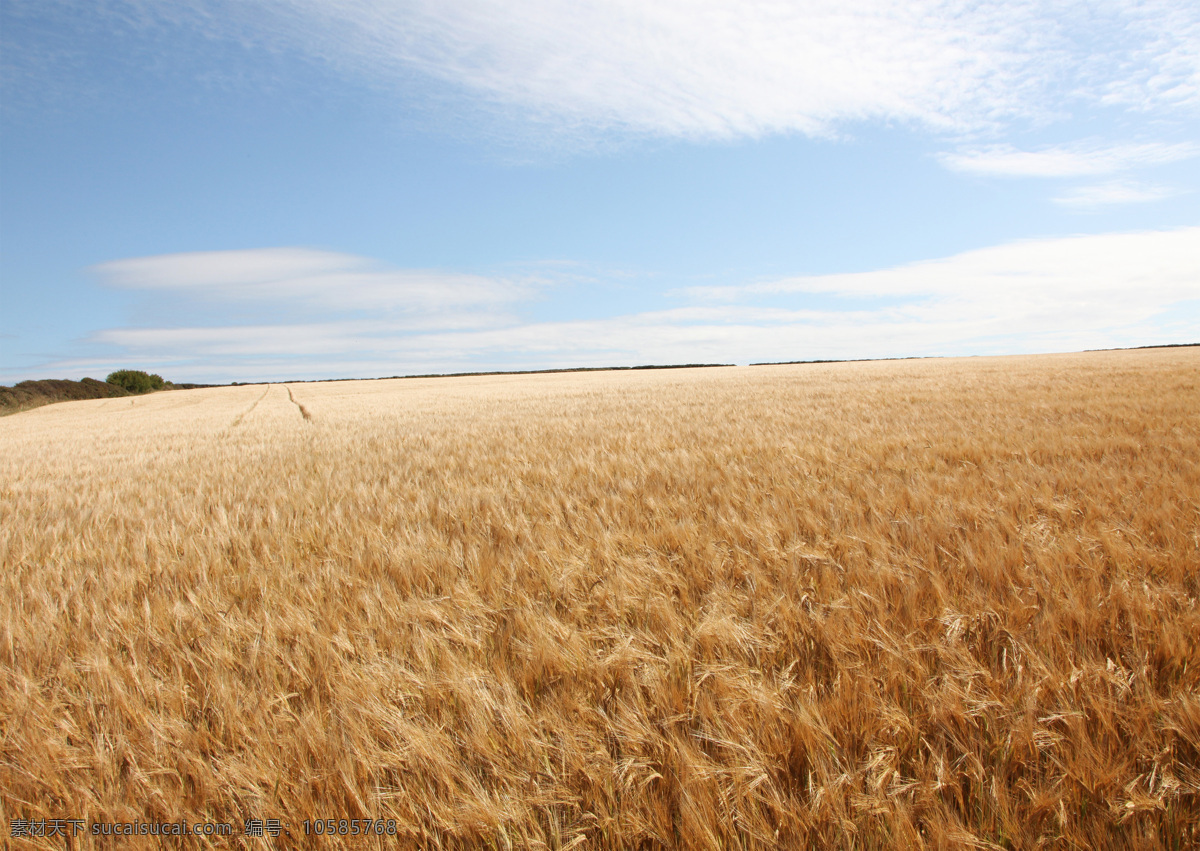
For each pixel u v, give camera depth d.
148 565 3.90
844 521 3.97
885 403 14.03
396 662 2.30
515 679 2.21
